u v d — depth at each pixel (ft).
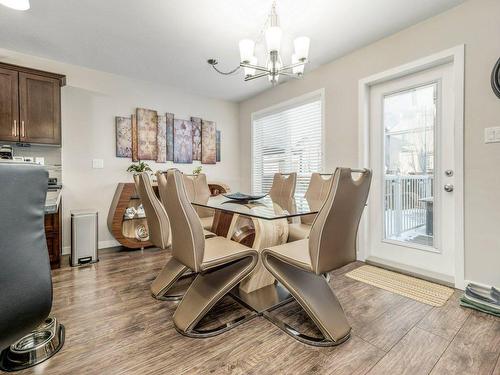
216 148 14.78
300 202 8.82
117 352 4.55
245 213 5.71
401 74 8.35
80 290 7.04
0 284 1.97
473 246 6.79
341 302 6.34
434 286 7.19
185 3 6.69
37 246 2.19
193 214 4.79
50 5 6.73
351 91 9.60
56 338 4.77
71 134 10.43
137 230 11.57
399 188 8.83
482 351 4.52
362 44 8.91
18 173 2.00
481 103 6.59
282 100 12.67
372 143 9.44
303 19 7.41
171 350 4.61
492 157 6.45
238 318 5.61
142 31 7.98
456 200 7.06
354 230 4.99
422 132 8.23
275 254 5.24
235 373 4.05
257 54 9.30
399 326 5.31
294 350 4.60
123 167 11.64
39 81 8.86
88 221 9.28
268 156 13.91
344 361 4.31
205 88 13.16
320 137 11.16
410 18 7.45
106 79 11.15
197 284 5.80
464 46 6.82
